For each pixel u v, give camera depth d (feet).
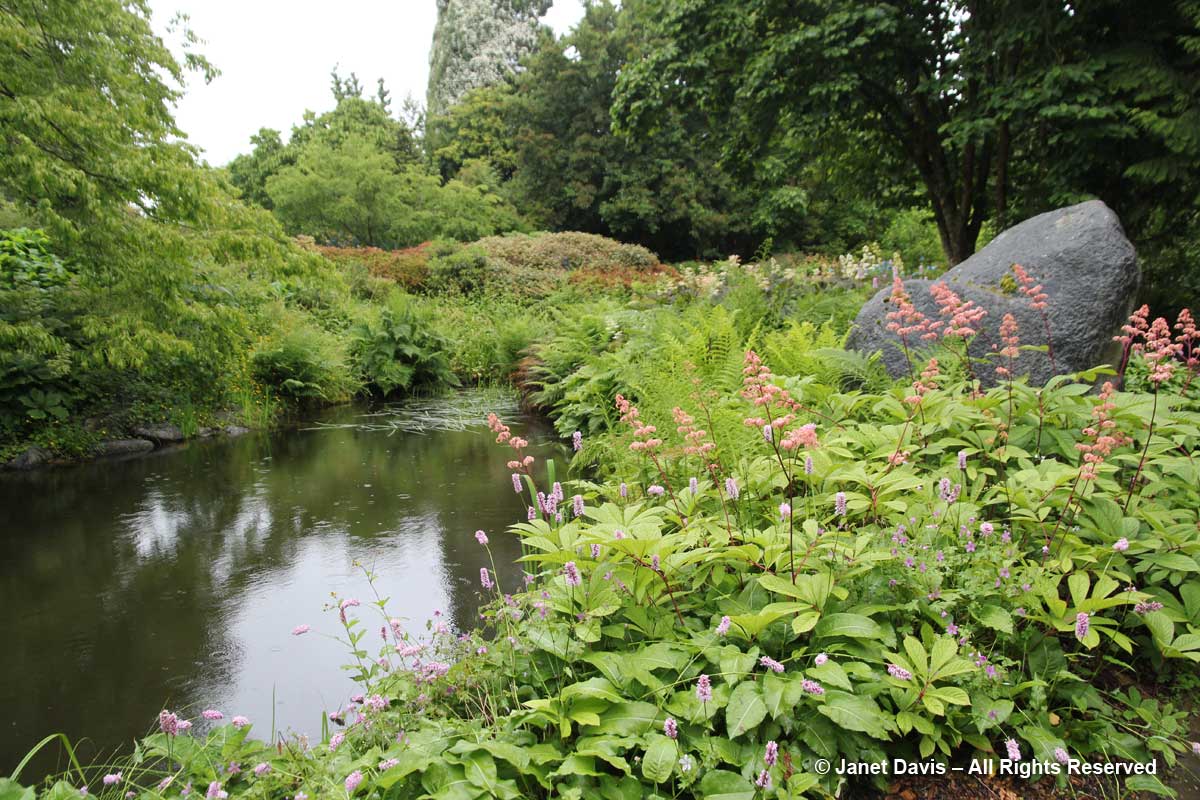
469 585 12.34
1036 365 13.94
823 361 16.03
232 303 28.27
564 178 98.99
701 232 97.25
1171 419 10.30
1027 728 6.73
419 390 38.68
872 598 7.55
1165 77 23.66
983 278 15.88
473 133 117.39
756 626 6.88
